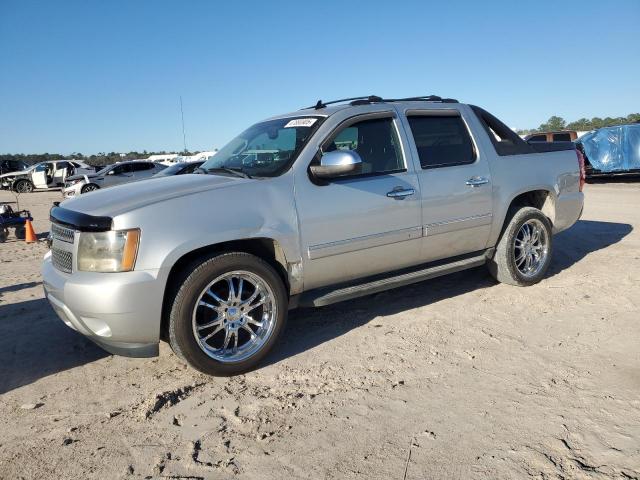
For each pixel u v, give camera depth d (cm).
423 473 249
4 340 448
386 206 421
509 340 401
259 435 287
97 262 330
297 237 380
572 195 568
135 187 388
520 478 242
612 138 1739
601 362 356
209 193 358
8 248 1007
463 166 475
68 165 3008
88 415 318
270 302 373
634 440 266
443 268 476
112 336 332
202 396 336
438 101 493
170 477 255
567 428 279
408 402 315
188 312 338
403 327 437
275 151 420
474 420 292
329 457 265
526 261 532
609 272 570
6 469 266
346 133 420
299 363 378
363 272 426
